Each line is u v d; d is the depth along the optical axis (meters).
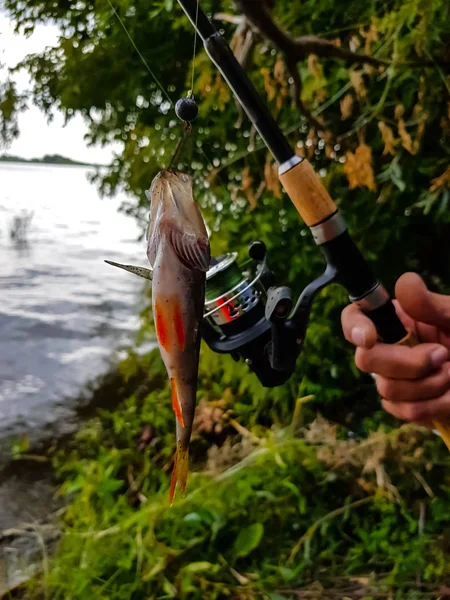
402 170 0.73
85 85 0.99
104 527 0.66
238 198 0.84
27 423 1.03
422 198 0.75
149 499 0.69
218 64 0.33
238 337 0.34
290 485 0.63
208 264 0.26
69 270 2.36
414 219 0.83
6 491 0.83
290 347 0.31
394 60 0.61
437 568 0.54
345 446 0.69
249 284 0.35
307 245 0.83
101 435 0.96
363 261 0.32
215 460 0.74
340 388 0.86
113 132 1.07
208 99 0.78
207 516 0.62
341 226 0.32
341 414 0.85
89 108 1.03
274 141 0.33
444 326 0.36
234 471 0.68
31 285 2.08
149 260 0.27
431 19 0.59
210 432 0.86
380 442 0.65
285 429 0.76
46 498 0.81
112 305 1.81
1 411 1.07
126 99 1.01
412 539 0.59
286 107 0.78
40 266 2.43
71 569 0.61
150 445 0.88
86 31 0.99
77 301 1.86
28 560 0.68
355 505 0.63
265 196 0.86
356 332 0.30
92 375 1.24
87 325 1.60
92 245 3.06
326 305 0.82
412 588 0.53
